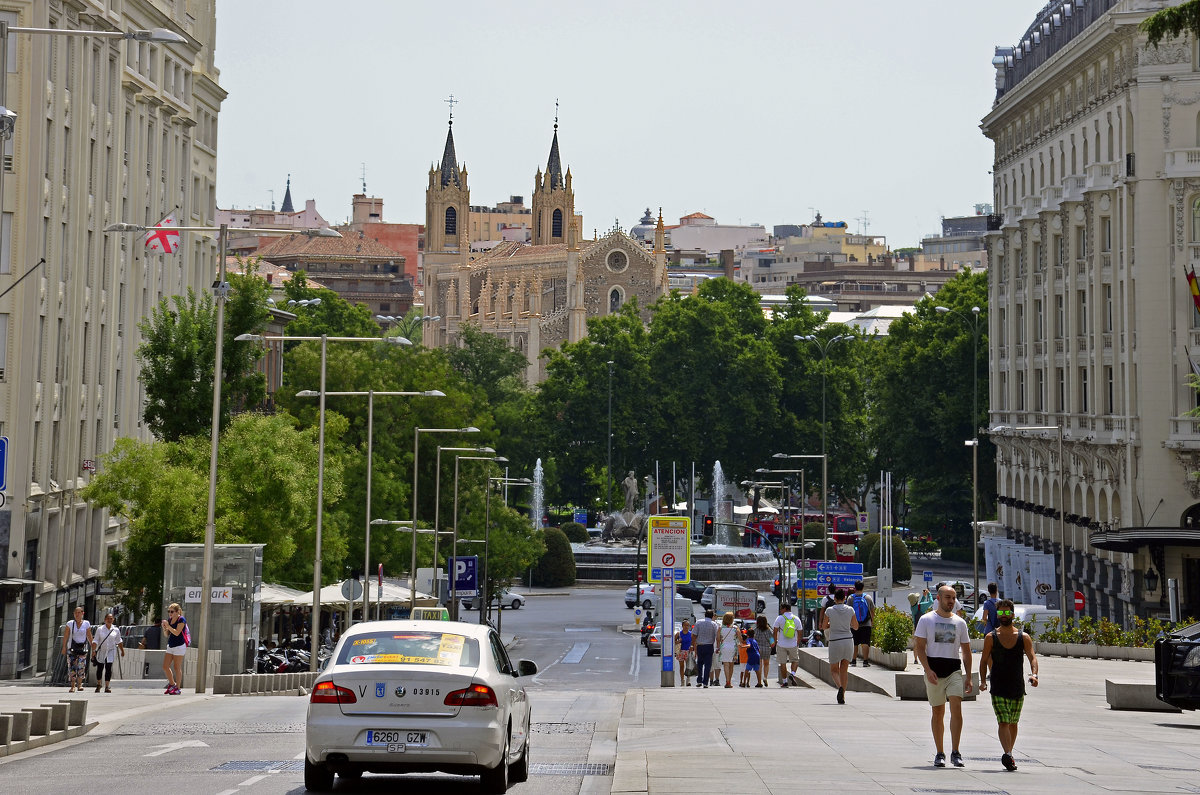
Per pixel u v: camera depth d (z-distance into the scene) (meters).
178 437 162.38
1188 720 78.62
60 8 167.12
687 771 52.88
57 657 121.88
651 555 119.94
